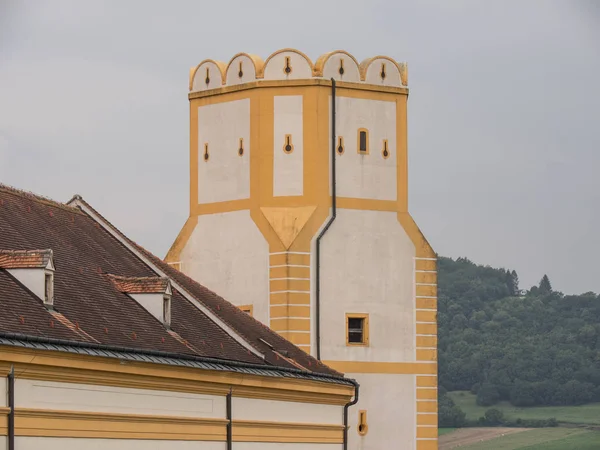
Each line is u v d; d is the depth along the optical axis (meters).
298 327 135.50
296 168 138.25
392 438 138.25
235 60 140.75
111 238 110.94
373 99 140.50
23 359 82.19
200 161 142.38
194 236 141.88
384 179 140.25
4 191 100.50
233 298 138.88
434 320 140.50
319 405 115.25
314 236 136.75
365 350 137.88
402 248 140.12
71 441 86.88
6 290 87.56
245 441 104.56
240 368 103.38
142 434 93.00
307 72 138.62
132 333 96.06
